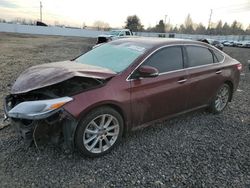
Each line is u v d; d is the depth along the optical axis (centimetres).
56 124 302
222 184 297
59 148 348
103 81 330
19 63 1082
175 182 296
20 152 337
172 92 404
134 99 354
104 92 323
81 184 284
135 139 394
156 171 315
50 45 2347
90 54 444
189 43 448
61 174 298
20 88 318
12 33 4491
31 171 300
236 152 373
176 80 408
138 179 298
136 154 351
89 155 328
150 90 372
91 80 325
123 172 310
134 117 364
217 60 499
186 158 348
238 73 547
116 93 333
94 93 315
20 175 292
